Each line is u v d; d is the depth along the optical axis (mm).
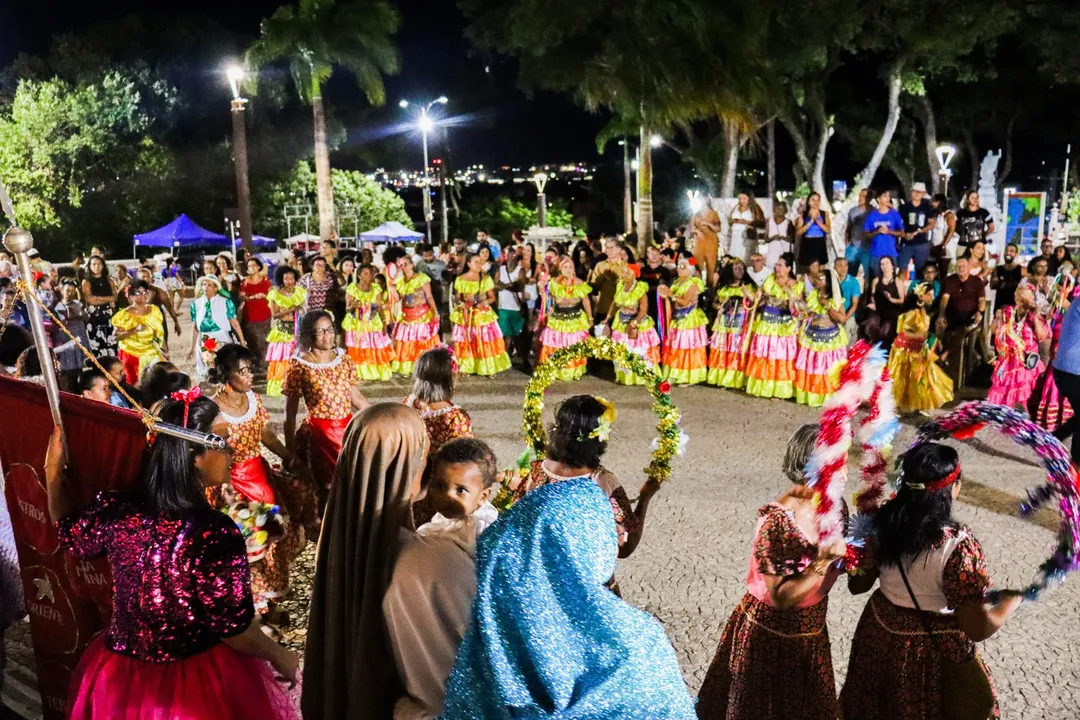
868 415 3596
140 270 13719
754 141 30109
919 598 3346
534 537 2311
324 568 3000
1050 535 6613
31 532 3678
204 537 3000
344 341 13859
